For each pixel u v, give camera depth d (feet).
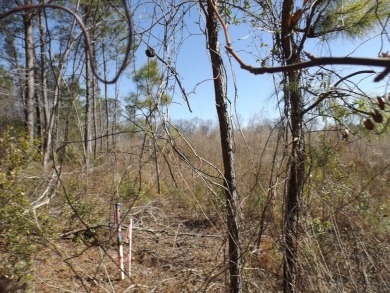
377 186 19.02
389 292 11.73
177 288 14.57
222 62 10.19
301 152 10.25
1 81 39.96
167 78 9.62
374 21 9.85
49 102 36.11
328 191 12.40
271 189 10.09
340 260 12.71
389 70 1.88
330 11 9.99
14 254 12.00
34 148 15.11
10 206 12.21
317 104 9.44
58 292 13.47
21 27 38.60
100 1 10.33
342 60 2.04
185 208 24.08
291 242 10.62
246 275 10.80
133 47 9.93
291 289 10.66
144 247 19.15
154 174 25.71
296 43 10.01
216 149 33.14
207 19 10.07
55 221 14.98
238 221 10.54
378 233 14.64
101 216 19.57
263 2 10.34
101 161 22.26
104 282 14.30
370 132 8.84
